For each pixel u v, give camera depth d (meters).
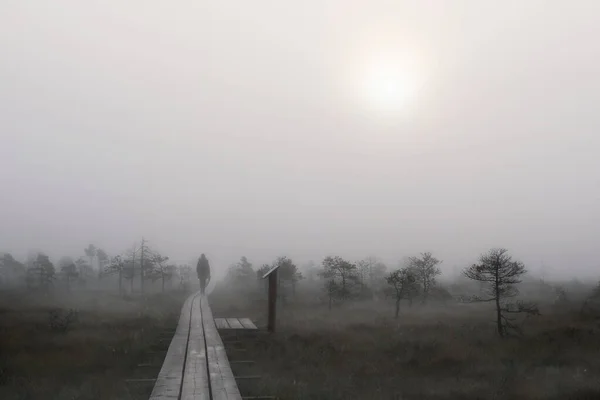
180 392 11.27
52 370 15.53
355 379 15.07
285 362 17.14
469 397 13.03
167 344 19.56
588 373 15.52
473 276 25.12
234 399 10.52
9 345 19.14
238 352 18.44
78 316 28.19
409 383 14.80
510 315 31.14
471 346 20.41
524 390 13.56
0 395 12.68
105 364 16.20
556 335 22.27
